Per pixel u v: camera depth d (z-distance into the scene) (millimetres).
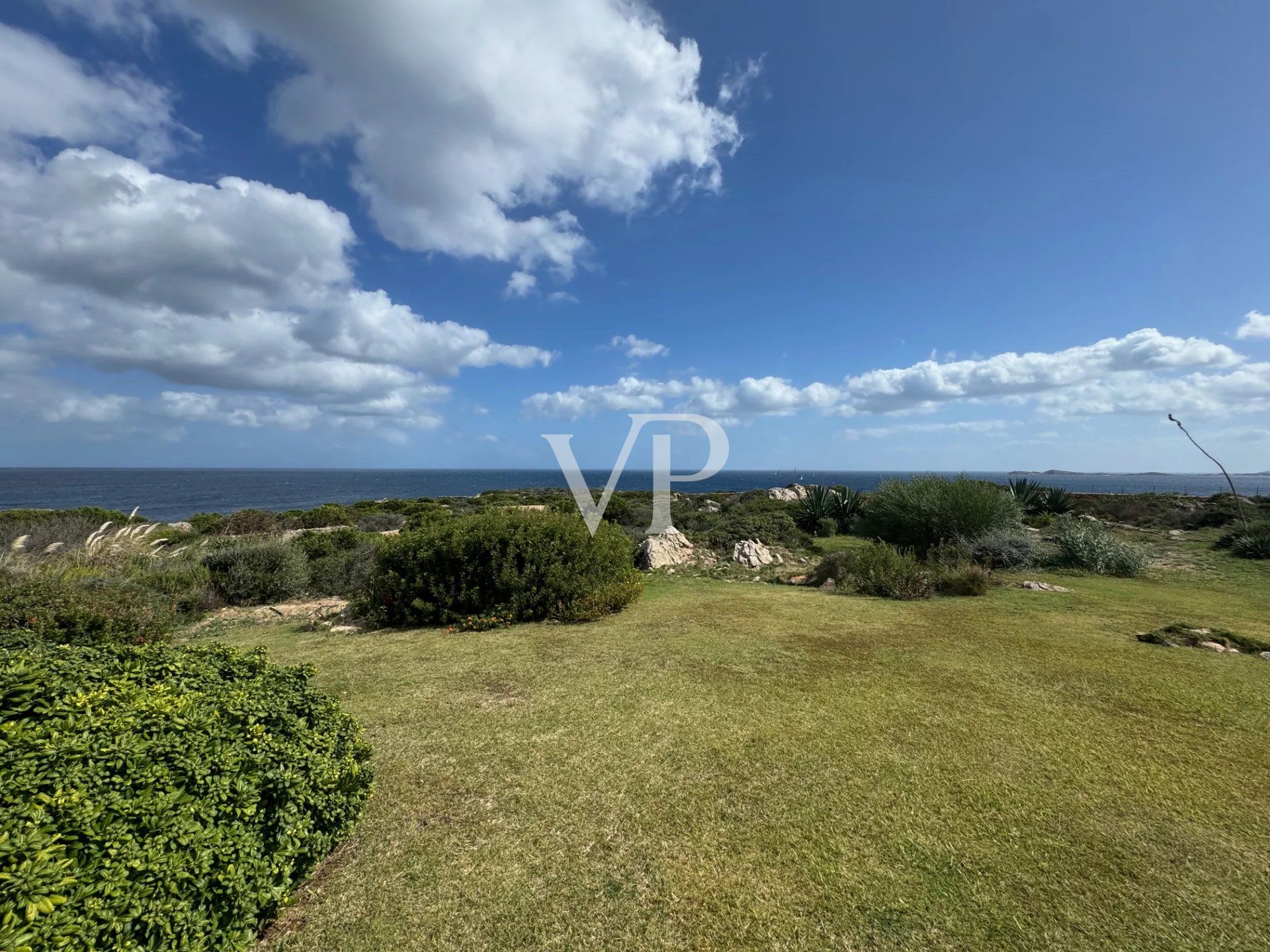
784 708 3869
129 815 1630
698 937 1972
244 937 1790
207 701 2258
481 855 2398
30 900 1310
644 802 2764
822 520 16500
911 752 3225
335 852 2428
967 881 2211
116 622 5480
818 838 2479
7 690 1791
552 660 5027
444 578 6863
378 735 3531
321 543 10883
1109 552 9930
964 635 5738
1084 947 1899
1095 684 4289
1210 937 1926
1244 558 11133
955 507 11664
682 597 8070
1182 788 2852
